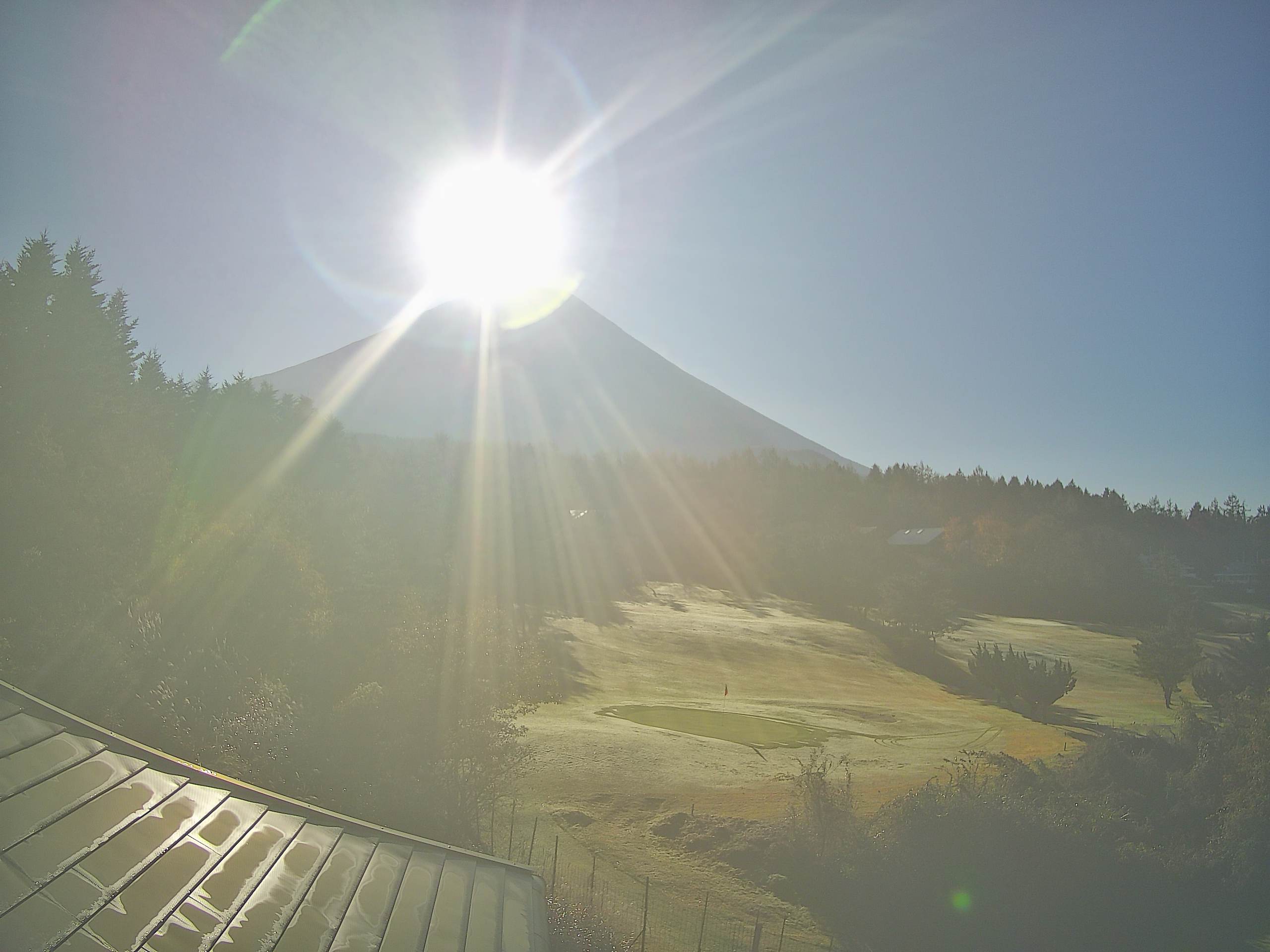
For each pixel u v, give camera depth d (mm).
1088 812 21812
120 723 15961
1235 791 22031
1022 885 18656
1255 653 51156
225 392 56656
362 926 6305
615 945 14555
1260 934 17375
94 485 29297
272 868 6652
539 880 9047
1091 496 162250
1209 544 142875
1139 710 56219
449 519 59906
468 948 6613
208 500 35844
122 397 37938
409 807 16875
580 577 85625
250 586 27172
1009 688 54125
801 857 20422
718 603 84812
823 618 81500
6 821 5508
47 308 37438
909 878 19234
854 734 41688
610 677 50406
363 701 19141
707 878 19766
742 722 41625
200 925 5453
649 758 31062
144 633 20641
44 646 18078
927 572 91812
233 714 18234
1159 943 16953
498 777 19141
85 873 5414
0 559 22188
